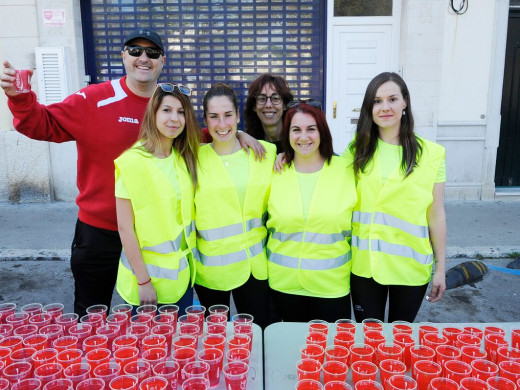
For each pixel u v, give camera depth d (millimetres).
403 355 1759
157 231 2258
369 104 2418
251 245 2510
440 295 2537
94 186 2688
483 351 1727
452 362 1629
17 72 2295
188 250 2379
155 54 2650
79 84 6406
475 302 3990
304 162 2506
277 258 2506
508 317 3734
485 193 6750
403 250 2416
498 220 5887
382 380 1625
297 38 6711
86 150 2664
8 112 6430
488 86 6473
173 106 2248
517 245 5039
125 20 6629
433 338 1854
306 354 1703
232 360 1670
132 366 1618
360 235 2475
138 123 2699
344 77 6703
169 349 1845
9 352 1710
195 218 2484
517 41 6707
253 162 2531
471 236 5324
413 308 2486
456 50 6375
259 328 2068
